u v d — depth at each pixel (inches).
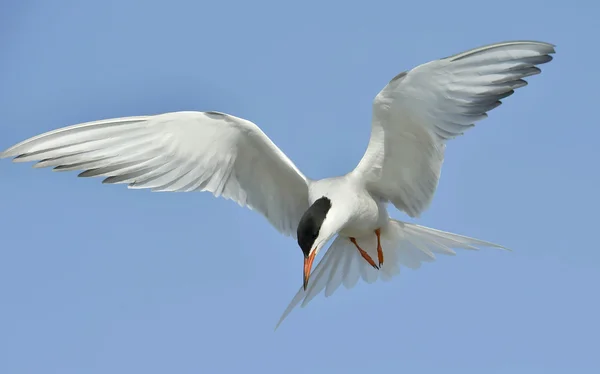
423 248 459.8
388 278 465.7
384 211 444.8
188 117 404.5
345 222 417.7
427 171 416.8
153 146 408.8
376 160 421.7
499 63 368.2
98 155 401.1
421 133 401.1
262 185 438.3
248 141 416.5
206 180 426.0
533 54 365.7
